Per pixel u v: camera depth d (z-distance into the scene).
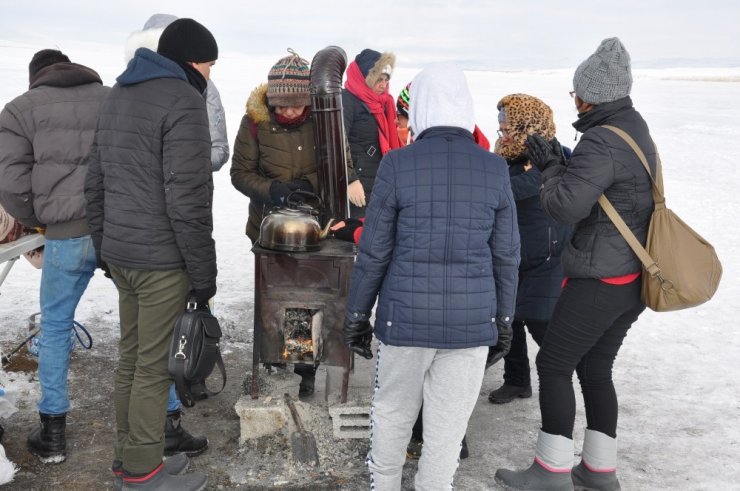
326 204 3.75
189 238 2.71
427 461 2.65
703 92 42.16
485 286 2.56
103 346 4.66
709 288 2.75
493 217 2.57
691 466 3.44
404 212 2.50
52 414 3.23
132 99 2.71
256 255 3.27
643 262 2.78
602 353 3.09
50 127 3.07
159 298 2.83
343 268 3.26
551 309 3.67
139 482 2.92
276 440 3.42
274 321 3.35
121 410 3.02
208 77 2.96
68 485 3.09
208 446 3.45
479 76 70.62
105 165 2.78
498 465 3.42
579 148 2.80
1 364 4.19
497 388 4.32
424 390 2.67
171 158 2.65
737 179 12.63
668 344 5.10
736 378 4.52
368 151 4.54
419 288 2.50
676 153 15.71
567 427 3.03
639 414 3.99
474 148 2.57
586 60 2.90
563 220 2.82
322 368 4.22
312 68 3.64
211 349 2.88
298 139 3.79
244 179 3.82
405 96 4.86
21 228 3.62
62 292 3.22
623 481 3.29
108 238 2.82
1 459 3.03
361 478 3.19
